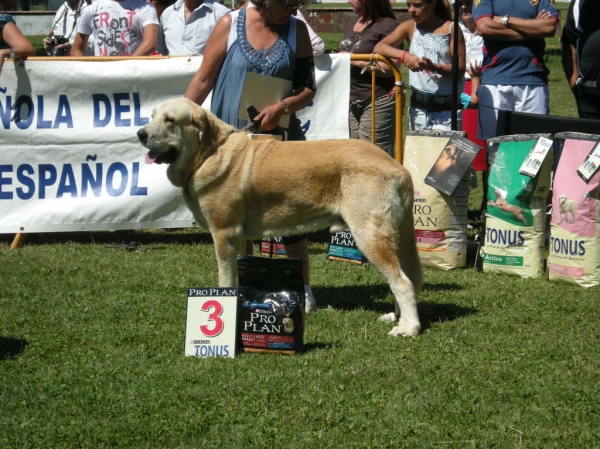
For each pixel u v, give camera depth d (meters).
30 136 7.07
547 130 6.38
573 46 7.07
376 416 3.68
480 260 6.48
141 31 7.86
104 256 6.83
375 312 5.36
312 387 3.99
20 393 3.93
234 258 4.97
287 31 5.31
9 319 5.13
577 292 5.71
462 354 4.48
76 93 7.08
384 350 4.55
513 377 4.13
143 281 6.02
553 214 5.97
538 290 5.79
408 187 4.82
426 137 6.44
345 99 6.99
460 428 3.55
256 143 4.92
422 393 3.91
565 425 3.58
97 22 7.81
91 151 7.14
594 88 6.69
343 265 6.67
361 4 7.49
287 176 4.82
